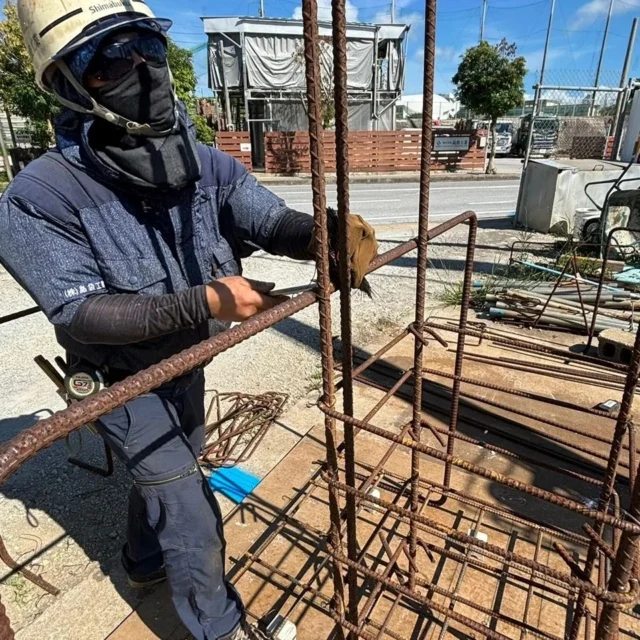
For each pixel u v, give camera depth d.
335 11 1.03
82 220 1.34
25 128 14.90
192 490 1.50
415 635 1.75
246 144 17.92
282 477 2.52
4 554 1.05
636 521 0.97
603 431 2.92
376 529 1.84
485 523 2.23
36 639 1.86
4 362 3.99
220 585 1.57
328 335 1.21
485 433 2.90
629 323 4.26
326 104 14.59
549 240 7.78
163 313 1.21
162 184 1.38
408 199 12.57
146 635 1.81
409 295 5.37
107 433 1.50
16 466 0.66
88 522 2.41
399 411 3.09
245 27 16.62
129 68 1.26
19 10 1.32
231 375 3.71
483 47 16.62
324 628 1.79
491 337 1.90
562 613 1.83
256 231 1.65
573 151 10.37
